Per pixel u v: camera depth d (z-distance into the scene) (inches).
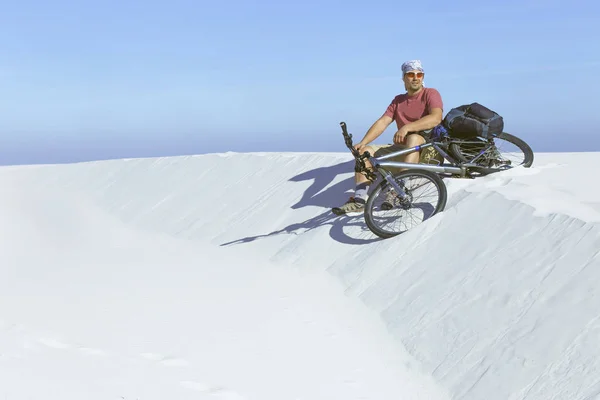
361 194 270.1
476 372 155.9
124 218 460.1
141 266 289.9
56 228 408.5
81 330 178.5
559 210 196.9
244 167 438.3
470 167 262.8
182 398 133.3
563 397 135.0
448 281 198.1
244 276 264.1
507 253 190.5
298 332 191.0
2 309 202.1
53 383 132.1
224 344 175.3
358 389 154.5
